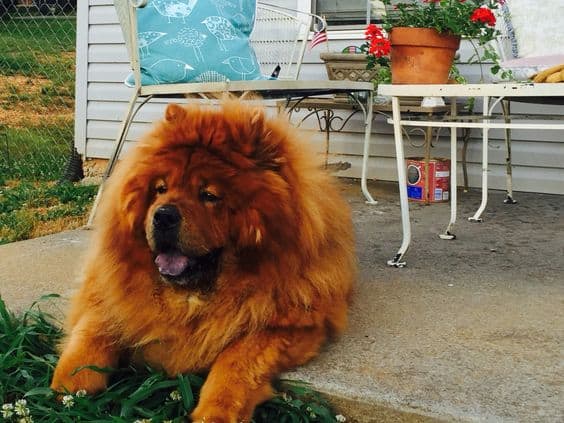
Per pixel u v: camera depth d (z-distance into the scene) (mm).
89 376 1502
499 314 1791
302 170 1578
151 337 1577
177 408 1460
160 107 4520
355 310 1832
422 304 1870
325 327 1614
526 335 1656
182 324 1562
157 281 1552
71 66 7500
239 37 2541
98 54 4703
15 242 2668
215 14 2510
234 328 1525
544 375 1464
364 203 3301
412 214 3029
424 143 3795
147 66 2461
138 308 1569
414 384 1446
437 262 2264
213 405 1379
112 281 1572
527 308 1831
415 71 2285
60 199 3748
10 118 6449
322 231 1568
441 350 1588
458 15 2320
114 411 1477
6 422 1452
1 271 2219
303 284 1541
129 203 1526
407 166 3396
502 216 2967
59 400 1474
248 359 1484
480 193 3547
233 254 1517
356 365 1529
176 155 1489
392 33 2297
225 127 1520
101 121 4777
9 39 7918
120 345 1607
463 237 2600
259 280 1518
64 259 2350
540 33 2711
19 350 1597
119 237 1557
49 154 5441
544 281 2059
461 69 3689
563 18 2674
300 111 4176
